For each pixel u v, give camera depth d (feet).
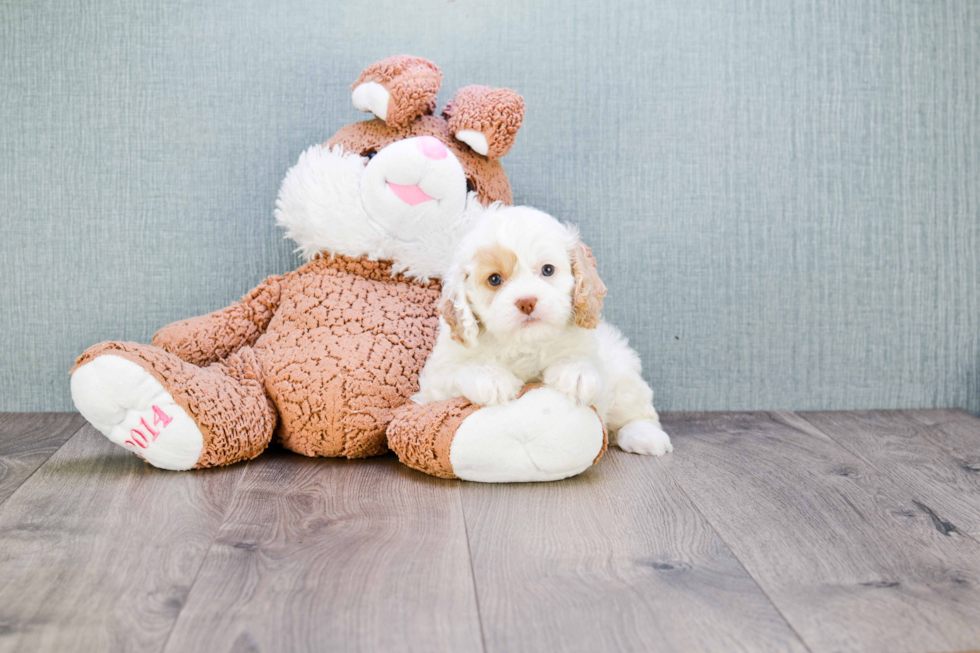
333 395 4.26
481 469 3.89
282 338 4.58
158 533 3.27
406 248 4.65
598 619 2.60
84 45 5.22
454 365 4.09
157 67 5.26
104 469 4.14
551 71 5.41
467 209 4.62
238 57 5.29
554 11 5.38
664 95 5.48
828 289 5.68
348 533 3.29
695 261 5.58
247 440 4.16
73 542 3.17
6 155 5.26
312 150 4.75
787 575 2.95
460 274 3.83
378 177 4.43
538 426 3.80
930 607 2.71
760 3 5.48
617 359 4.66
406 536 3.27
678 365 5.65
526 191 5.45
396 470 4.19
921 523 3.50
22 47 5.20
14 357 5.39
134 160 5.31
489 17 5.36
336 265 4.76
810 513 3.61
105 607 2.64
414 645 2.44
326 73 5.33
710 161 5.53
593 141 5.46
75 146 5.27
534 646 2.44
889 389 5.79
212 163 5.34
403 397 4.37
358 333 4.48
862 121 5.60
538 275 3.73
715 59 5.48
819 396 5.75
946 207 5.71
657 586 2.84
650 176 5.51
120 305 5.39
